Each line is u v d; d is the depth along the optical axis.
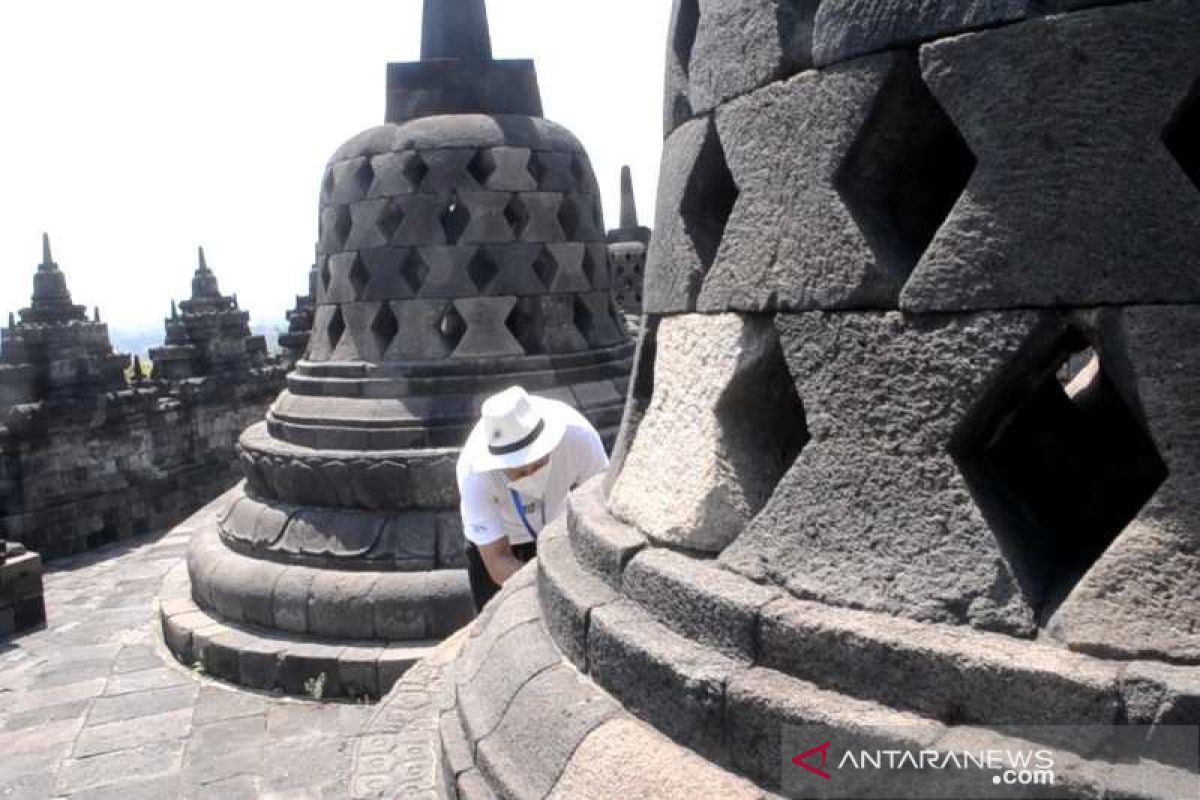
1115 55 1.98
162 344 15.84
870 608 2.24
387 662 6.54
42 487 12.45
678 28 3.09
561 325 7.95
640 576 2.70
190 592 8.22
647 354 3.28
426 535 6.98
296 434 7.69
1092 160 2.01
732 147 2.67
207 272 16.33
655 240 3.15
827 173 2.38
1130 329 1.98
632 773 2.36
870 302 2.31
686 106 3.04
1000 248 2.10
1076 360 4.95
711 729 2.29
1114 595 1.98
